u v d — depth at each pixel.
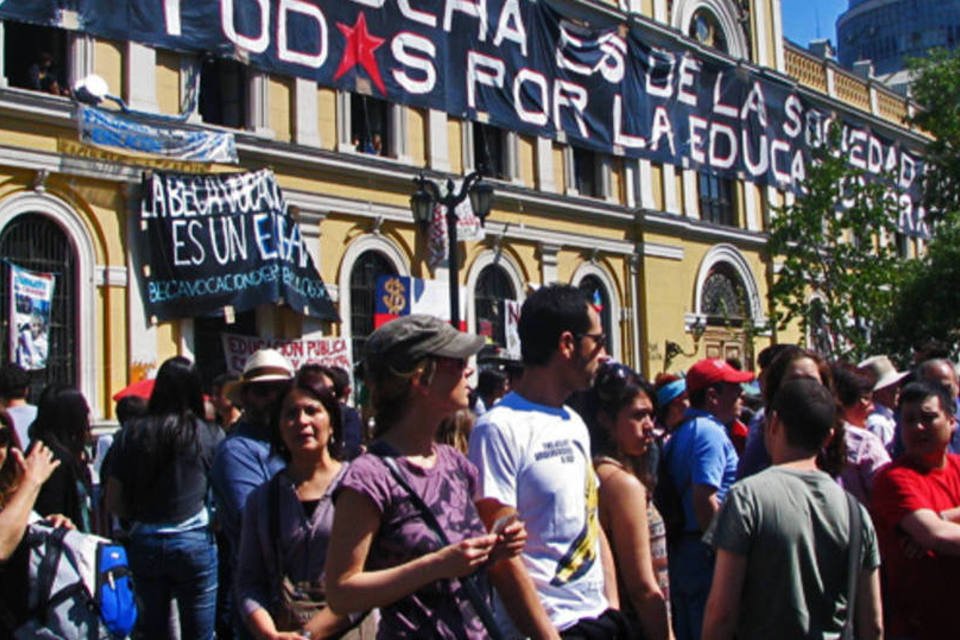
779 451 4.27
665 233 25.12
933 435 5.02
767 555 3.96
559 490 3.91
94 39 15.03
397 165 18.97
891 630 5.09
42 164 14.33
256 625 4.53
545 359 4.09
